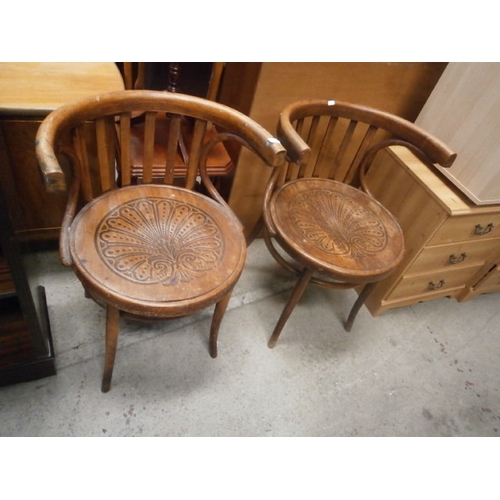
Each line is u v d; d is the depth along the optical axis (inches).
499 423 48.8
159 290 30.2
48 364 39.5
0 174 24.8
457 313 61.9
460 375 53.1
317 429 43.6
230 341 49.4
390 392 48.9
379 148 46.3
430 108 47.6
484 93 40.5
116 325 34.0
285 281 59.0
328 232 41.2
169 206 37.3
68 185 44.3
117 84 40.4
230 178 53.8
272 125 47.4
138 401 41.6
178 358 46.3
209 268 33.0
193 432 40.6
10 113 34.8
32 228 47.3
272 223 40.5
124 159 36.8
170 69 46.5
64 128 28.6
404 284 53.6
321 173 57.4
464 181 44.4
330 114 44.2
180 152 50.5
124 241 32.9
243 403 43.9
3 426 37.3
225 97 53.1
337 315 56.3
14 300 35.9
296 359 49.5
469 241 50.4
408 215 49.9
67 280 50.6
